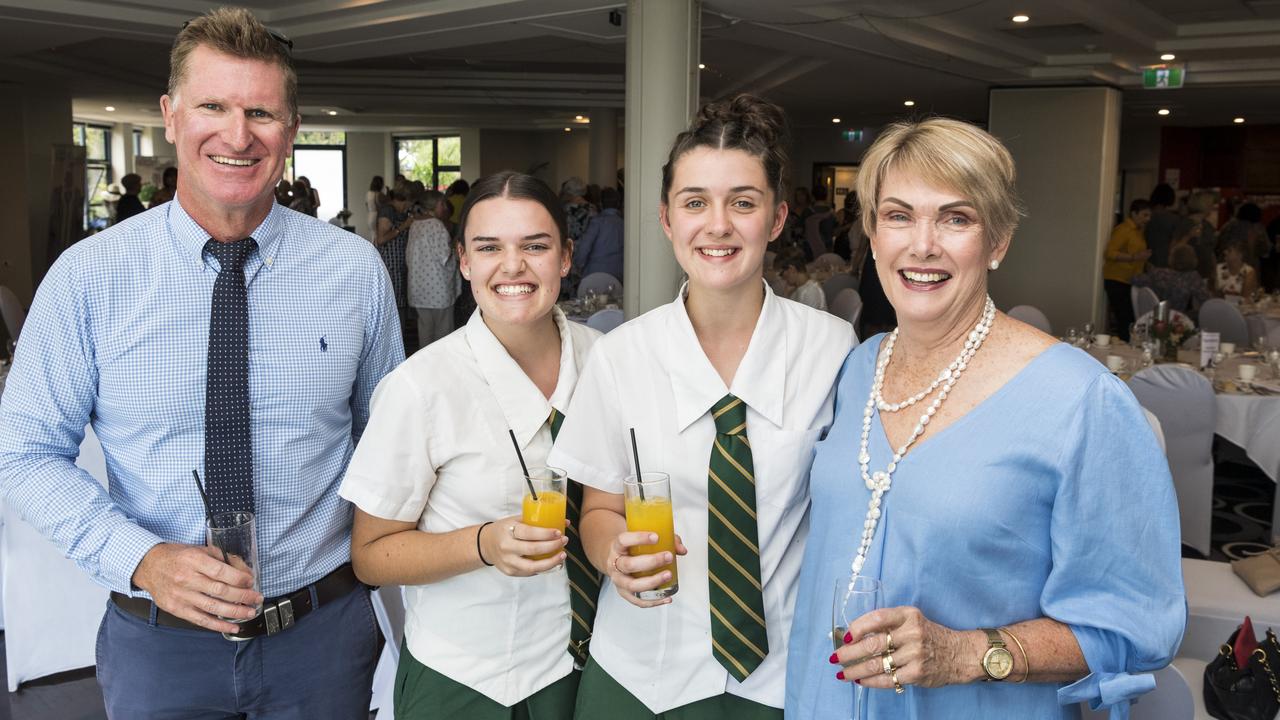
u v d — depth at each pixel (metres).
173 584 1.52
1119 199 16.77
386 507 1.66
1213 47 8.54
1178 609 1.32
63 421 1.67
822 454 1.54
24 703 3.19
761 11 6.66
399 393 1.66
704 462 1.58
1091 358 1.34
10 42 7.99
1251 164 15.88
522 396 1.72
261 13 7.46
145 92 13.40
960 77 9.95
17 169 11.93
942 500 1.34
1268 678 2.03
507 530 1.52
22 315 6.68
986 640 1.29
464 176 19.22
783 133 1.56
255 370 1.71
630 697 1.60
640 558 1.44
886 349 1.54
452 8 6.67
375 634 1.90
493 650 1.69
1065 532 1.30
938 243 1.36
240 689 1.71
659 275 6.21
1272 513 5.17
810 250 13.78
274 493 1.73
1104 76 9.74
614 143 14.94
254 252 1.71
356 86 12.92
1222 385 4.83
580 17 6.80
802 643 1.50
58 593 3.27
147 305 1.66
